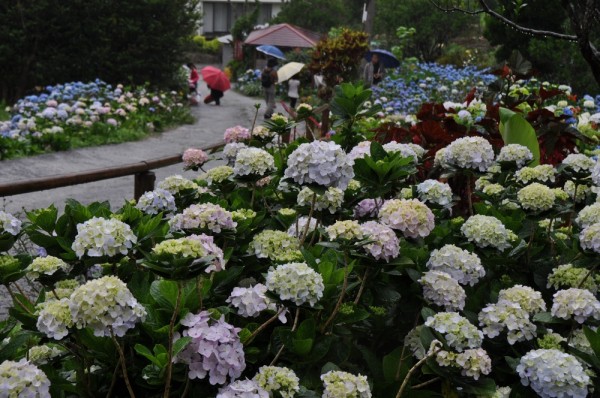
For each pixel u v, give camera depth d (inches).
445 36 1146.0
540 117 187.0
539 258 104.7
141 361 71.9
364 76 729.0
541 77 575.5
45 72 824.3
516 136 164.6
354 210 108.6
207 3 2118.6
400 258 79.1
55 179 150.8
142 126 616.1
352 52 609.9
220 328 67.3
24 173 390.3
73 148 490.3
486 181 140.8
